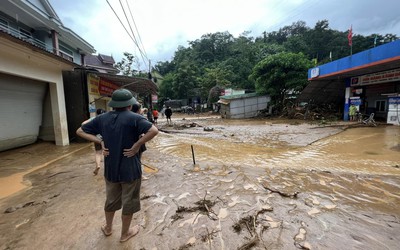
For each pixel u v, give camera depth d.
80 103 9.27
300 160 5.87
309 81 19.44
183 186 3.92
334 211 2.84
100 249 2.26
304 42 52.88
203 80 43.84
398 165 5.13
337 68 15.22
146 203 3.28
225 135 11.50
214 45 63.84
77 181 4.43
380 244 2.16
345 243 2.18
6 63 5.77
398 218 2.64
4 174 5.00
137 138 2.18
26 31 11.60
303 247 2.13
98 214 3.03
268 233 2.38
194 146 8.38
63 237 2.50
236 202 3.17
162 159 6.13
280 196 3.34
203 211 2.96
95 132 2.29
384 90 15.59
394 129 10.65
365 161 5.60
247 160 5.93
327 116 18.72
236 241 2.27
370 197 3.26
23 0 9.55
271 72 23.19
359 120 14.60
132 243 2.33
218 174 4.52
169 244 2.29
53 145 8.30
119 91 2.24
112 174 2.17
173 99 51.56
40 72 7.14
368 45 40.31
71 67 8.43
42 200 3.56
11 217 3.02
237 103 26.31
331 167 5.08
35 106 8.12
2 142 6.87
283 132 11.80
